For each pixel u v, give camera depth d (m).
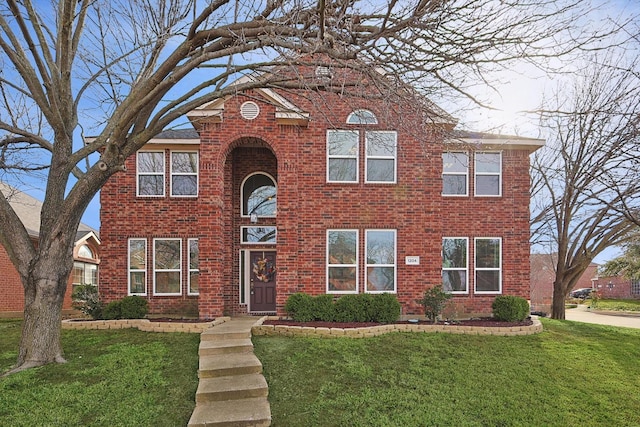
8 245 8.16
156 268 14.40
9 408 6.07
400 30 6.21
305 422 5.98
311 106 12.75
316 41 6.20
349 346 9.12
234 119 12.55
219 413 5.80
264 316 12.52
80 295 12.73
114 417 5.88
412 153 13.01
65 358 8.23
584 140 15.51
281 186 12.52
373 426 5.94
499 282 14.18
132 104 7.74
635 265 31.83
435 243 12.91
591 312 28.36
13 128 9.09
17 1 7.99
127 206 14.43
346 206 12.83
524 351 9.46
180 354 8.45
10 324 12.91
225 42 7.38
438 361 8.59
